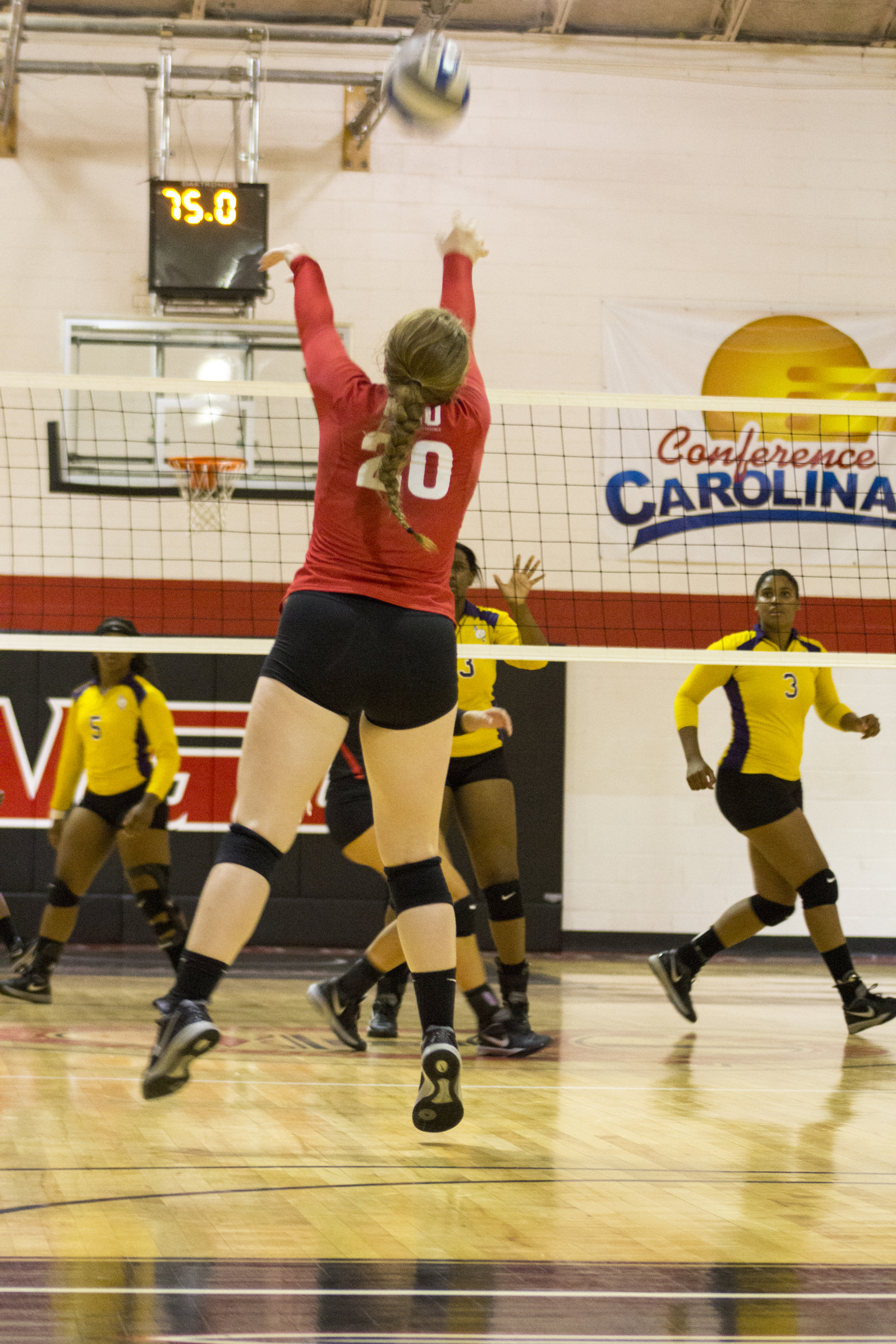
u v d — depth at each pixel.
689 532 23.94
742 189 24.59
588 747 23.44
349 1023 10.46
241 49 23.70
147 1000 14.03
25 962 13.68
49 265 23.23
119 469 22.95
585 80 24.39
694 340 24.31
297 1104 7.99
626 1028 12.84
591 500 23.83
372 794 6.05
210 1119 7.45
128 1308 4.14
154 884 13.67
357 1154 6.59
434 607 5.78
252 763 5.64
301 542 23.08
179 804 22.05
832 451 24.28
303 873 22.20
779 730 12.45
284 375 23.34
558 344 24.09
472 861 11.09
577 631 23.55
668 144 24.52
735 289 24.48
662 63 24.50
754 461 24.14
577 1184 6.02
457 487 5.84
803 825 12.41
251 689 22.34
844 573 24.19
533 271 24.16
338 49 24.00
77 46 23.39
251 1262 4.68
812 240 24.66
